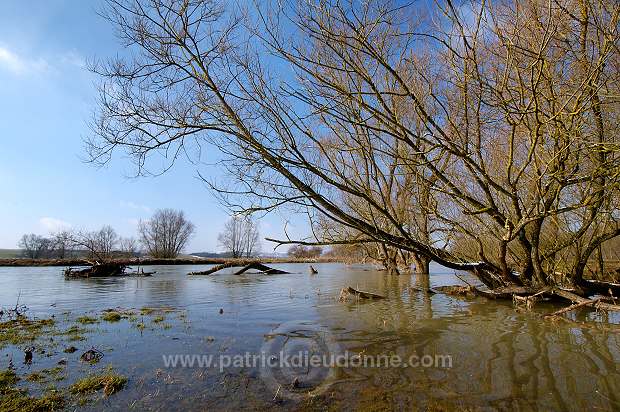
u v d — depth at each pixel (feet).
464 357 19.39
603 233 34.22
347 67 27.53
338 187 28.66
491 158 34.63
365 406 14.03
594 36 24.34
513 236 29.99
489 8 23.15
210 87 26.43
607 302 30.22
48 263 145.38
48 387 15.90
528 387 15.52
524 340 22.58
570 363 18.29
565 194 35.06
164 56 25.93
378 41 26.40
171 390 15.61
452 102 28.53
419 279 69.72
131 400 14.71
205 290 53.31
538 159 27.94
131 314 32.65
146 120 26.48
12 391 15.44
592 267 46.96
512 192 27.73
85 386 15.85
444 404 14.07
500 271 35.50
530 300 33.19
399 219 37.42
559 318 28.12
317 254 229.04
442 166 33.88
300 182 28.27
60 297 46.24
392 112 27.55
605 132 26.78
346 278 75.00
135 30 25.41
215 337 23.79
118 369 18.02
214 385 16.10
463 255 42.83
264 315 31.24
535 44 24.39
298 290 51.62
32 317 31.73
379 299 40.73
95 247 139.03
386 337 23.49
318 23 23.62
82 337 23.93
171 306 37.35
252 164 27.96
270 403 14.38
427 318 29.50
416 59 29.17
